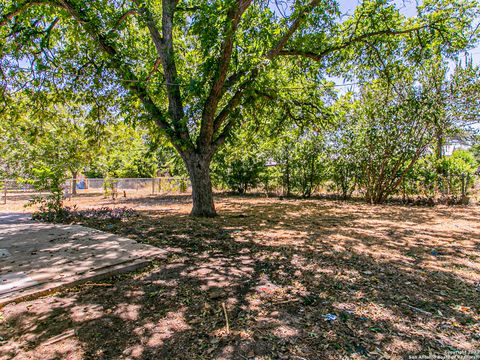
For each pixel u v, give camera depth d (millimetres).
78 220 7438
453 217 7633
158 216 7941
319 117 9023
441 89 9750
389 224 6688
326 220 7246
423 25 7719
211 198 7859
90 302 2785
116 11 7590
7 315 2514
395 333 2211
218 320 2434
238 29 6695
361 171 11836
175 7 7715
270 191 14992
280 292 2975
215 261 3980
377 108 10734
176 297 2879
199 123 8156
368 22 8055
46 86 7168
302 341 2117
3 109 7445
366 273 3484
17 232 5820
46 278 3205
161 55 7449
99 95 7520
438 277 3352
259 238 5270
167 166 18922
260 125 9961
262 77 7008
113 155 13836
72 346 2090
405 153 10344
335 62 8984
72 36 7039
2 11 6418
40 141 10008
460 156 14188
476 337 2150
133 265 3691
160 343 2115
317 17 7418
